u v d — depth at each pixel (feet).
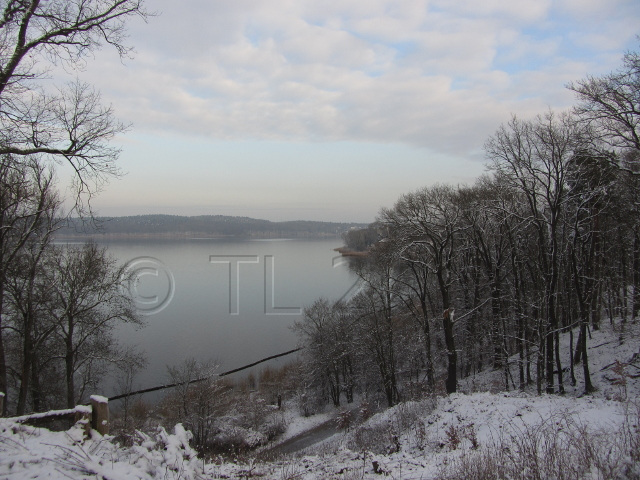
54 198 60.03
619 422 32.30
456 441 39.32
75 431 23.22
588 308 83.71
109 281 74.69
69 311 67.72
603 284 90.99
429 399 62.69
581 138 57.77
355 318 121.08
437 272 77.20
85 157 35.58
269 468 34.40
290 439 92.02
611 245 90.33
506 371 79.10
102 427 24.63
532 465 21.17
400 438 50.44
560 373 66.23
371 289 105.50
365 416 88.58
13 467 18.53
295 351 136.36
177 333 145.59
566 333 94.73
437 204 84.12
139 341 134.92
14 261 59.72
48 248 66.59
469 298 100.17
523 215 78.23
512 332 95.30
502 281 92.58
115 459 21.27
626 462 20.01
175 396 87.30
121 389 102.01
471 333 99.14
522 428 37.70
